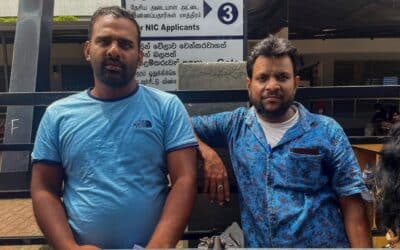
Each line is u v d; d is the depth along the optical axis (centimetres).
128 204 194
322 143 207
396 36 1177
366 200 205
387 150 185
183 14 434
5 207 589
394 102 814
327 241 203
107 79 198
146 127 199
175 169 203
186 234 256
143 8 432
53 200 202
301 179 206
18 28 464
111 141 197
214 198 229
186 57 437
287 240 201
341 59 1202
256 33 922
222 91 247
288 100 209
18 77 444
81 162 197
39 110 411
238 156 219
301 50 1193
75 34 982
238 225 239
